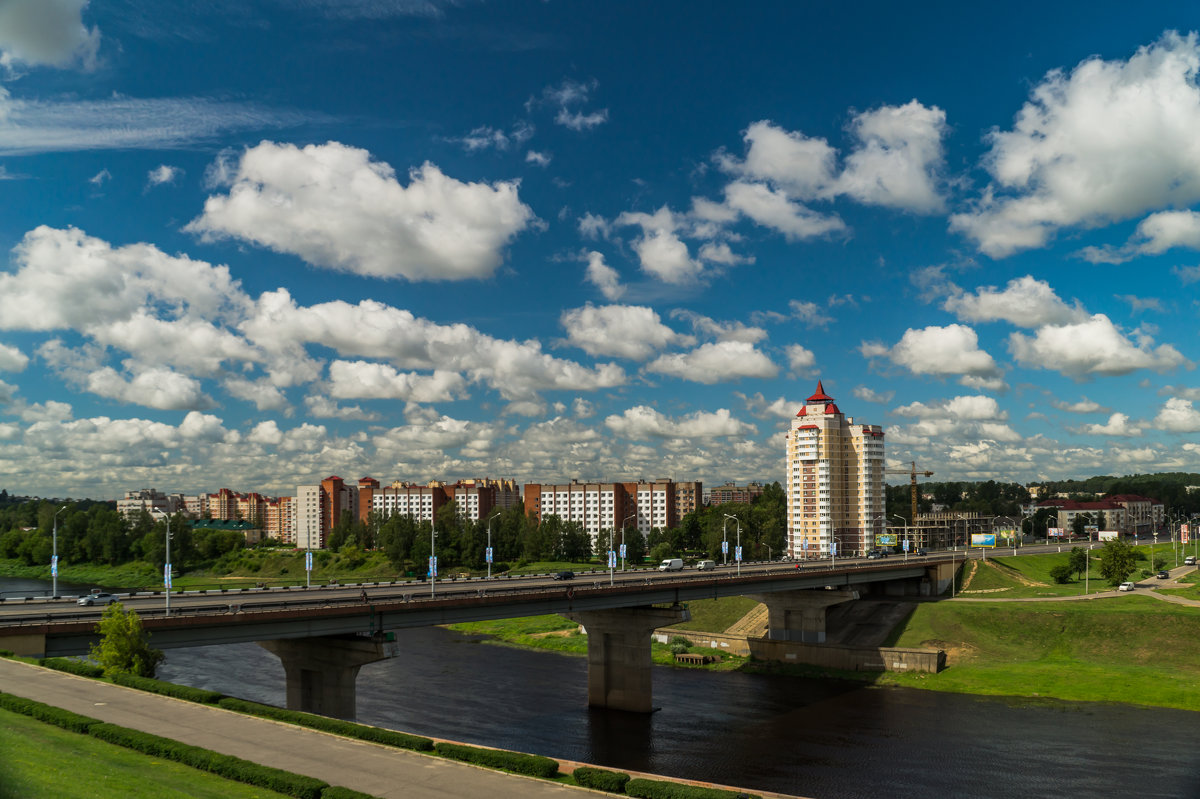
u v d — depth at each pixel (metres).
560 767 43.75
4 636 59.09
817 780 75.88
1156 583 179.25
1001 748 85.44
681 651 143.38
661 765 80.69
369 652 77.69
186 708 52.66
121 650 61.44
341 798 35.81
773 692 116.75
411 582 120.44
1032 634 136.75
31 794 31.72
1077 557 186.88
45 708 47.34
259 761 42.12
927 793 72.00
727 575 129.75
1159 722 94.50
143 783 36.12
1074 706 103.06
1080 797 70.62
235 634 69.12
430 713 100.69
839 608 167.75
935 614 150.25
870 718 99.94
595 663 108.50
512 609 91.50
